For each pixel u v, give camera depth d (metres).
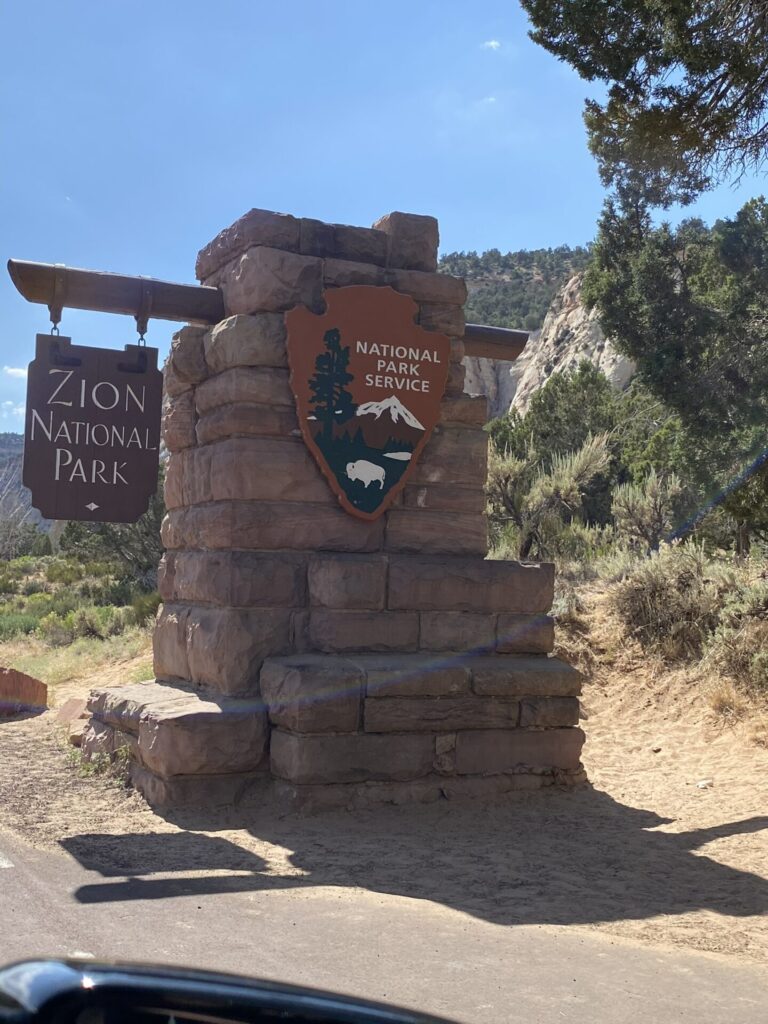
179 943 5.29
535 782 9.50
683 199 12.52
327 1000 1.76
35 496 9.02
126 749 9.49
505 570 9.95
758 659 12.58
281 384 9.45
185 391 10.48
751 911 6.41
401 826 8.42
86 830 7.84
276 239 9.68
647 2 10.62
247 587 9.23
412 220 10.31
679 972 5.31
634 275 23.25
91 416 9.24
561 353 76.56
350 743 8.75
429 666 9.21
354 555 9.57
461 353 10.33
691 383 21.61
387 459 9.73
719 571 14.99
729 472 19.80
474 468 10.26
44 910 5.71
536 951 5.52
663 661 13.90
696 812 9.16
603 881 7.04
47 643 24.36
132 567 33.25
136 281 9.62
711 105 11.05
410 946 5.48
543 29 11.10
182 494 10.45
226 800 8.74
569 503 21.77
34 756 10.66
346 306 9.63
